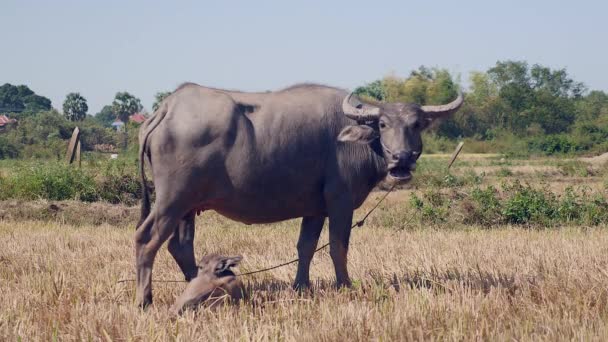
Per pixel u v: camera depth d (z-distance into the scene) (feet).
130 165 91.40
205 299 31.76
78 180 85.61
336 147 36.27
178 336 26.73
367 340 26.86
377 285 36.63
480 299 31.30
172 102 34.53
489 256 47.52
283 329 28.35
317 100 36.45
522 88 327.26
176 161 33.71
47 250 51.08
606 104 381.40
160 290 37.29
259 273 41.65
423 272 40.42
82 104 414.62
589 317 29.43
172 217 34.04
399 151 34.19
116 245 54.08
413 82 293.02
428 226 73.20
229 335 27.14
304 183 36.01
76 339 27.37
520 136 301.63
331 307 31.78
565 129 320.70
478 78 336.70
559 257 45.27
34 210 77.66
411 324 28.37
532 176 131.64
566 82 385.09
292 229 68.59
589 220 72.28
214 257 32.55
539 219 73.31
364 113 35.35
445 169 112.98
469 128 313.32
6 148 231.91
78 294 34.50
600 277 35.60
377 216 76.79
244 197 35.19
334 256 36.65
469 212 75.56
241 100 35.45
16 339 27.07
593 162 162.40
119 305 32.83
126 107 430.61
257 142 34.76
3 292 35.19
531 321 28.35
